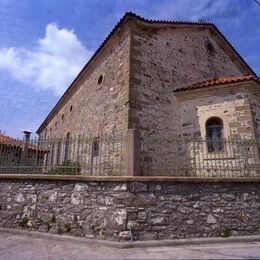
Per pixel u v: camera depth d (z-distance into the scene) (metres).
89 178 6.30
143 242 5.55
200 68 12.27
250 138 8.76
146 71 9.97
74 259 4.62
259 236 6.39
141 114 9.26
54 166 7.41
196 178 6.44
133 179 5.98
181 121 10.27
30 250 5.18
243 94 9.27
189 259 4.56
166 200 6.10
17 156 7.97
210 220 6.28
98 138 7.17
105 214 5.93
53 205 6.58
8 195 7.23
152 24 10.55
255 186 6.95
